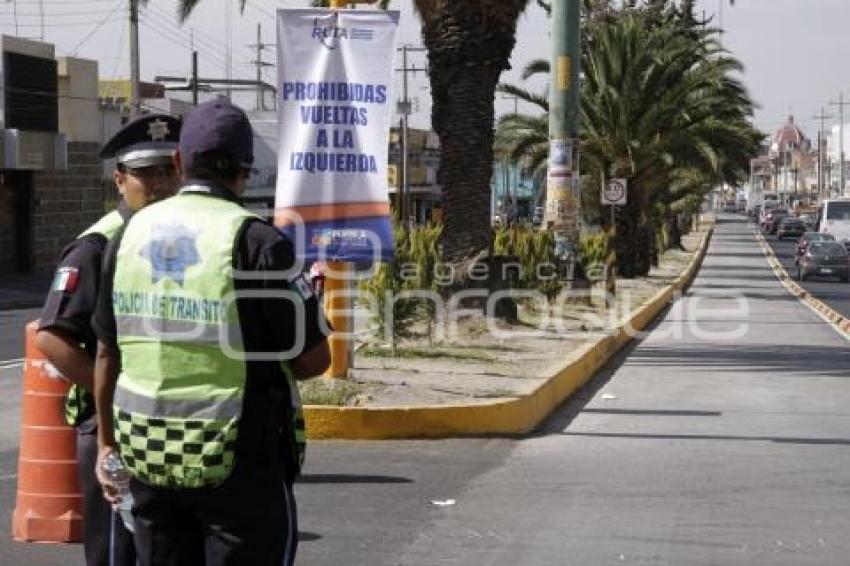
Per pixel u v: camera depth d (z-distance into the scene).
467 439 16.36
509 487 13.52
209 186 6.07
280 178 17.34
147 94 96.62
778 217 155.62
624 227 58.09
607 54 55.56
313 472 14.19
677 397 21.33
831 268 71.38
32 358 10.98
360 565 10.45
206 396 5.77
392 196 82.81
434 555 10.79
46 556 10.55
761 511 12.53
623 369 26.12
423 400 17.20
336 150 17.30
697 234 147.38
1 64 58.94
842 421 18.58
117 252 6.02
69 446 10.95
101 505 7.82
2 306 48.19
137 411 5.81
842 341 34.53
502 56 28.00
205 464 5.72
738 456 15.50
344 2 17.98
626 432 17.34
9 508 12.34
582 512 12.41
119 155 7.62
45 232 64.88
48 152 62.59
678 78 56.44
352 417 16.09
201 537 6.07
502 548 11.05
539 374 20.39
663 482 13.87
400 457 15.12
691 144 57.34
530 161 61.53
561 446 16.14
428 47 28.27
